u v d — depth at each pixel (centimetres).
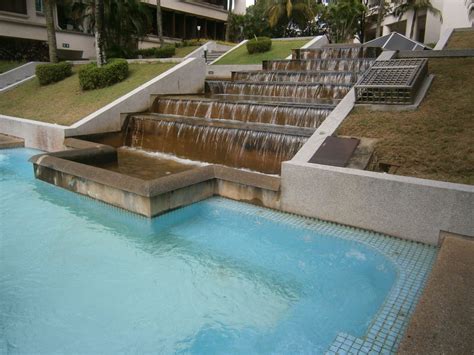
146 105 1200
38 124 1082
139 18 2147
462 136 616
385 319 367
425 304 315
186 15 3409
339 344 342
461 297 323
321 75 1270
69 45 2370
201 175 671
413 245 503
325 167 571
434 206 486
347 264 487
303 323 376
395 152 615
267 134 802
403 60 884
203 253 521
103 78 1313
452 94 758
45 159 787
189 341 353
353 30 3619
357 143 649
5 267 484
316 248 527
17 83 1622
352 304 406
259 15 3753
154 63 1465
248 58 1922
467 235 471
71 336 361
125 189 619
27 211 668
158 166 880
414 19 3148
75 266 488
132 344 350
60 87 1439
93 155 859
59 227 604
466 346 270
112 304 409
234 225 607
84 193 710
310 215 589
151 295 425
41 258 507
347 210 553
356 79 1197
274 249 530
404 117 707
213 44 2512
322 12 3806
